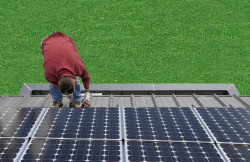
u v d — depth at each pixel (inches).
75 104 217.2
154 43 465.4
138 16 530.0
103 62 423.8
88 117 165.5
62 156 127.3
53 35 185.3
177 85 297.7
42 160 123.5
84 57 433.1
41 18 524.7
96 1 573.3
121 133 149.5
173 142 143.7
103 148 135.0
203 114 176.7
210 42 466.0
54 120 160.7
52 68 165.2
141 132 151.7
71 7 556.1
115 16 530.3
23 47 451.8
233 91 286.5
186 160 128.4
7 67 409.1
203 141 145.1
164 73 401.4
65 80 159.5
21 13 537.3
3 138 140.3
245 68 408.5
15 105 250.4
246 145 142.3
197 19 521.7
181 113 177.2
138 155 130.9
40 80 384.8
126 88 291.7
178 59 430.0
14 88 369.1
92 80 385.7
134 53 442.9
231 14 531.8
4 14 533.3
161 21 518.0
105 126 156.0
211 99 265.1
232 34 482.6
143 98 263.3
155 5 561.3
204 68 410.3
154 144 140.9
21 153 129.2
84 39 473.1
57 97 206.5
